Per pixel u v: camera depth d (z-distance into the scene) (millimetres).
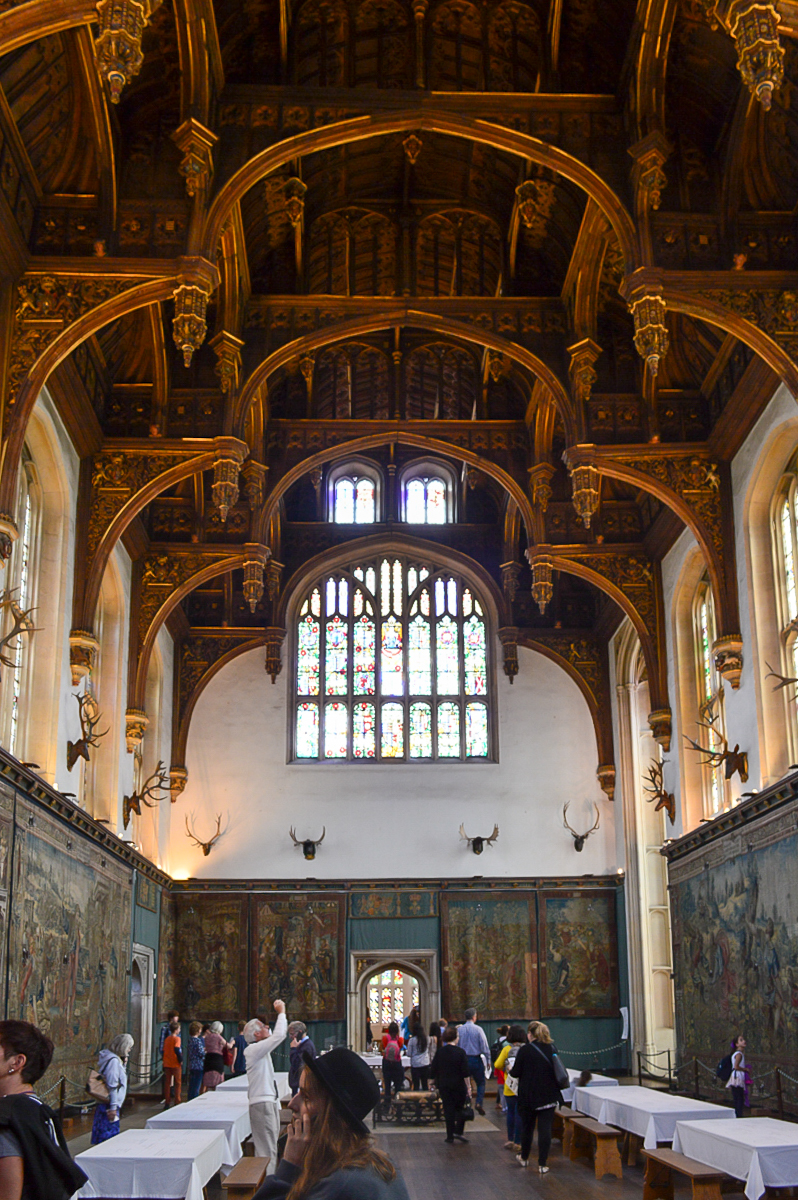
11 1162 4043
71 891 21266
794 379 18359
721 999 23844
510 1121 18234
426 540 35938
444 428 27812
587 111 18656
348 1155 3307
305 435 27766
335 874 33688
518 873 33938
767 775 21734
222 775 34312
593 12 18344
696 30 17984
